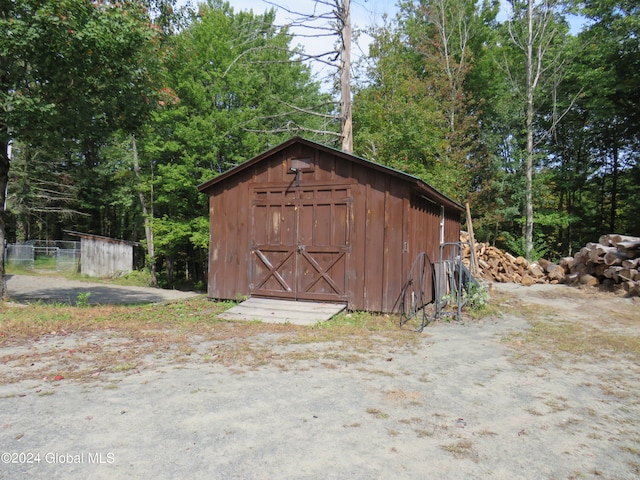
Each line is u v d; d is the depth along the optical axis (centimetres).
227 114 1998
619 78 2097
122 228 3534
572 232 2772
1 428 315
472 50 2503
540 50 2203
